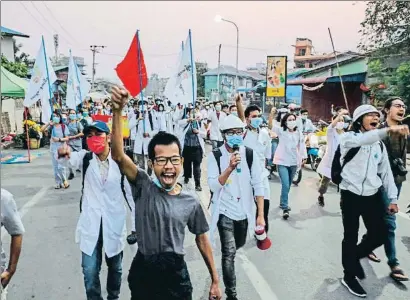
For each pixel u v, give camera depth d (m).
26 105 10.03
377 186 3.85
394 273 4.23
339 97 22.36
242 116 5.18
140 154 9.81
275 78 17.73
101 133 3.22
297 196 7.92
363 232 5.75
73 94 13.68
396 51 15.56
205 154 14.13
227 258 3.57
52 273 4.41
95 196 3.24
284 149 6.38
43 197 7.81
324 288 4.05
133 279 2.42
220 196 3.69
